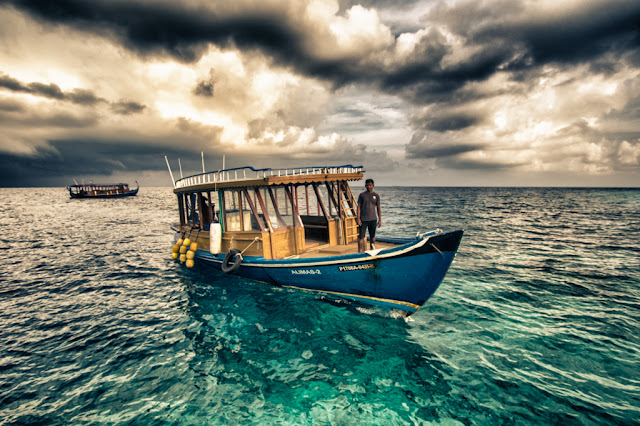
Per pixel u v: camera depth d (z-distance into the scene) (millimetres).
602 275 11422
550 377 5602
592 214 33000
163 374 5980
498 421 4613
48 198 95562
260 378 5754
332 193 11102
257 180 8930
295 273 8953
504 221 27188
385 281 7461
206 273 12742
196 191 12469
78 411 5055
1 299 10305
